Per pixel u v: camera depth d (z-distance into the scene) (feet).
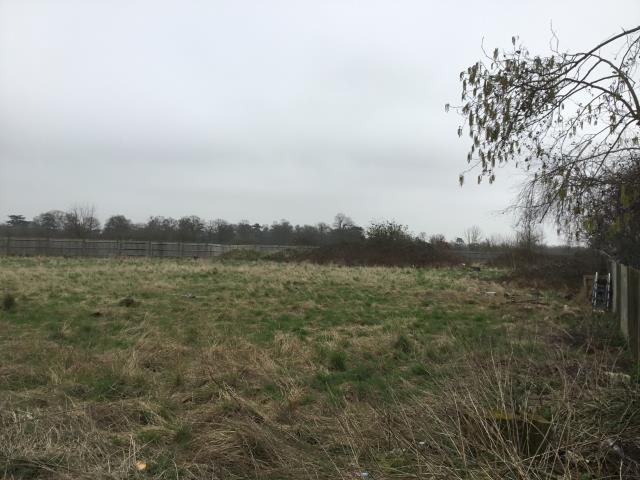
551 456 12.14
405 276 79.20
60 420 16.21
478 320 39.78
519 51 19.80
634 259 36.29
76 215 187.93
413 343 29.32
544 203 21.93
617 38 19.30
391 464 12.83
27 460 13.25
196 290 54.13
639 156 20.39
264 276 70.64
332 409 17.40
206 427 16.30
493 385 15.93
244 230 222.48
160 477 12.92
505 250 137.08
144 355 25.30
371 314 41.04
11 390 20.25
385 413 14.97
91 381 21.17
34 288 51.60
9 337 30.50
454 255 136.77
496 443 11.96
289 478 12.90
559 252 118.83
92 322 35.45
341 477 12.11
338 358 24.95
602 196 20.17
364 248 129.29
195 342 29.73
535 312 44.80
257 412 17.34
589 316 39.91
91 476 12.35
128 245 148.05
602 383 17.30
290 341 28.99
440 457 12.26
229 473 13.30
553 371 19.51
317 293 53.31
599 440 12.66
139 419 17.35
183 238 196.95
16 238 145.89
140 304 43.60
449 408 13.99
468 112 20.07
